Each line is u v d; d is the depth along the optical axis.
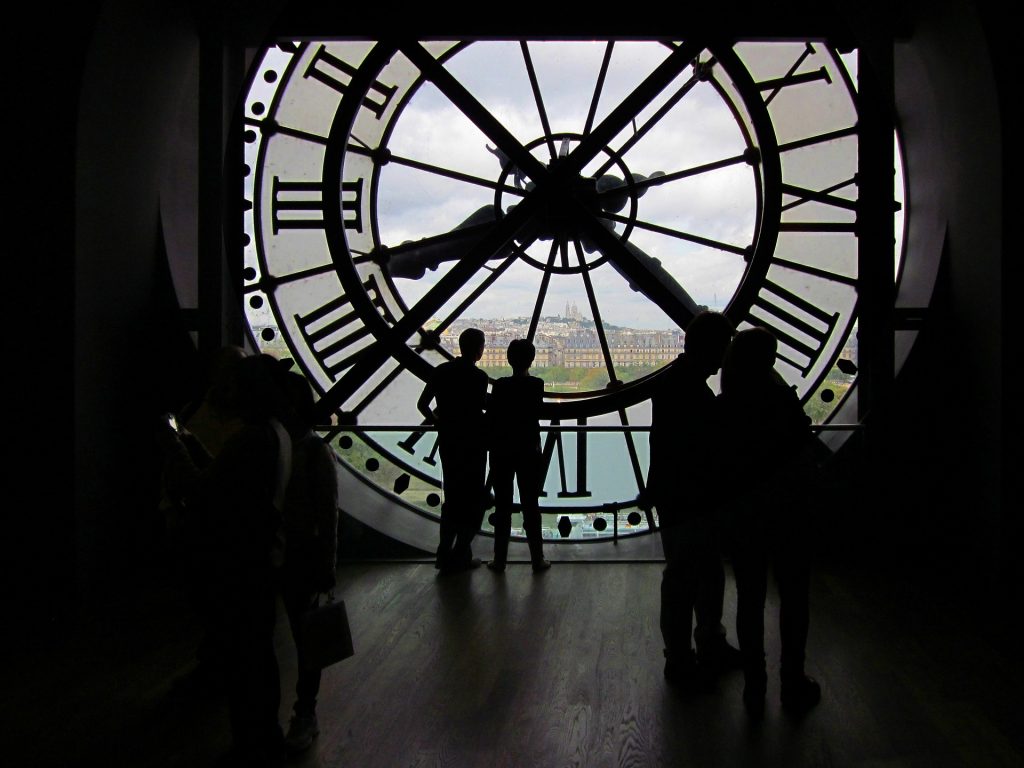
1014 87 3.49
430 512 4.66
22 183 3.42
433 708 2.53
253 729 2.04
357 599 3.65
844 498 4.16
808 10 4.02
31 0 3.40
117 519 3.86
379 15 4.07
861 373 4.16
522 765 2.18
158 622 3.33
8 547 3.44
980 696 2.59
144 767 2.19
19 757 2.24
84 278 3.53
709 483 2.57
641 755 2.24
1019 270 3.51
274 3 4.08
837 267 4.38
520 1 4.05
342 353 4.45
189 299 4.28
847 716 2.46
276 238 4.36
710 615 2.79
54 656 2.98
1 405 3.43
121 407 3.88
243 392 2.07
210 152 4.09
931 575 3.96
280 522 2.07
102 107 3.58
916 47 4.11
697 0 4.02
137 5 3.60
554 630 3.24
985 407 3.69
